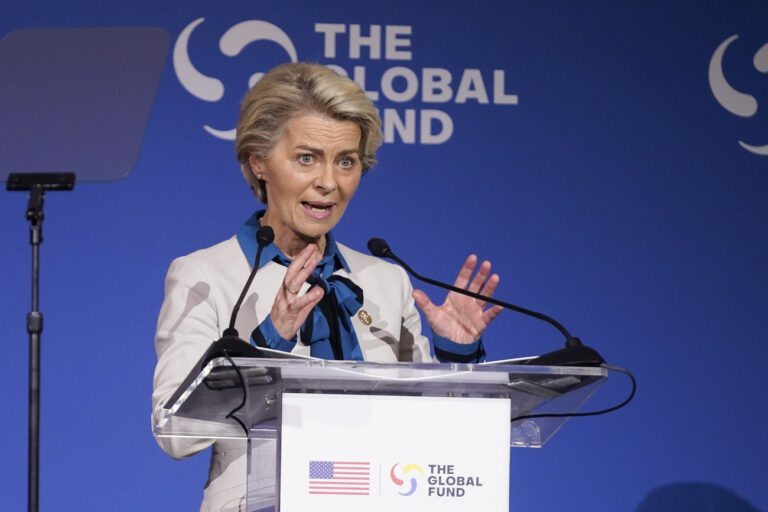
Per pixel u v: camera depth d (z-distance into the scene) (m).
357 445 5.11
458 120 12.16
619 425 12.01
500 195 12.14
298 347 7.58
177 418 5.82
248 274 7.81
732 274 12.31
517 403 5.80
